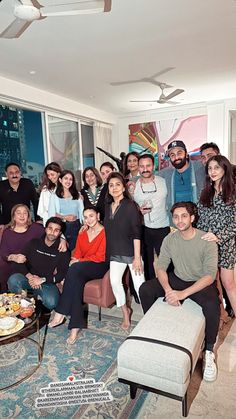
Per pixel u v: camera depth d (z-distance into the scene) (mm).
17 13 1882
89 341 2244
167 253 2150
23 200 3443
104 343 2215
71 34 2846
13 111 4656
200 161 2664
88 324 2494
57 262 2537
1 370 1949
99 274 2469
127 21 2656
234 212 2041
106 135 6934
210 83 4773
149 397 1693
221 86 4969
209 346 1833
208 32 2945
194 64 3854
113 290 2357
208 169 2098
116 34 2900
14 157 4707
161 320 1749
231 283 2131
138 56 3502
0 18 2510
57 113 5438
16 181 3379
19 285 2533
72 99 5449
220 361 1955
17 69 3748
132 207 2312
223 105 5984
